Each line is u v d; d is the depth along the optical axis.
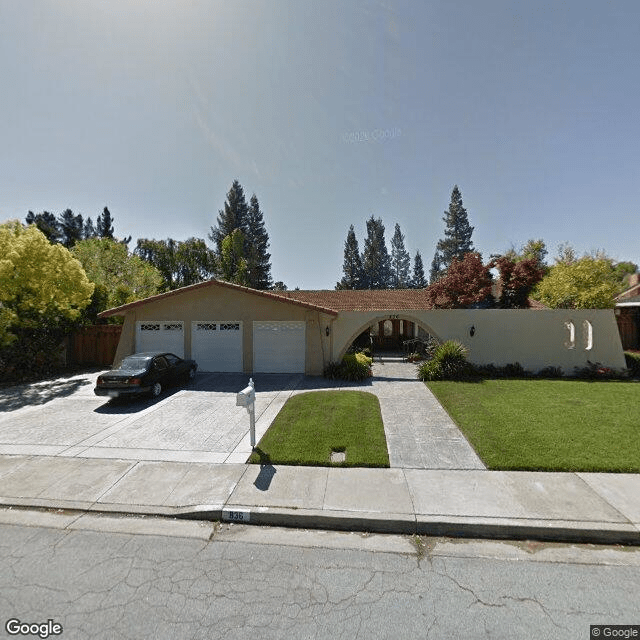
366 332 22.55
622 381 11.70
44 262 12.23
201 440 6.70
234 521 4.31
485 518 4.08
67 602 2.99
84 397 10.09
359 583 3.21
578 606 2.92
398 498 4.55
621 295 25.38
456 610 2.88
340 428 7.07
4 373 12.18
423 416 7.99
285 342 13.00
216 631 2.68
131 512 4.42
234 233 38.94
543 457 5.58
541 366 13.17
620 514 4.12
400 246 61.81
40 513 4.46
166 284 30.58
